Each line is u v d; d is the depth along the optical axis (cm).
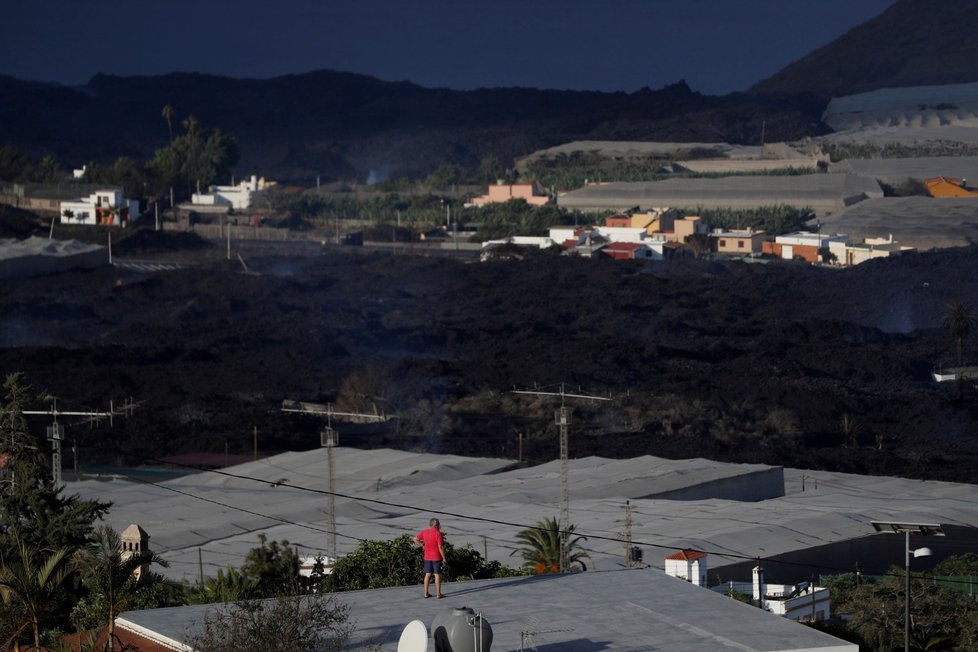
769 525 12494
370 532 12256
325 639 4275
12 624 5047
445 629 4056
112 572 5350
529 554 9112
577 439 19700
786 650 4203
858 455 18800
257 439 19650
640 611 4597
